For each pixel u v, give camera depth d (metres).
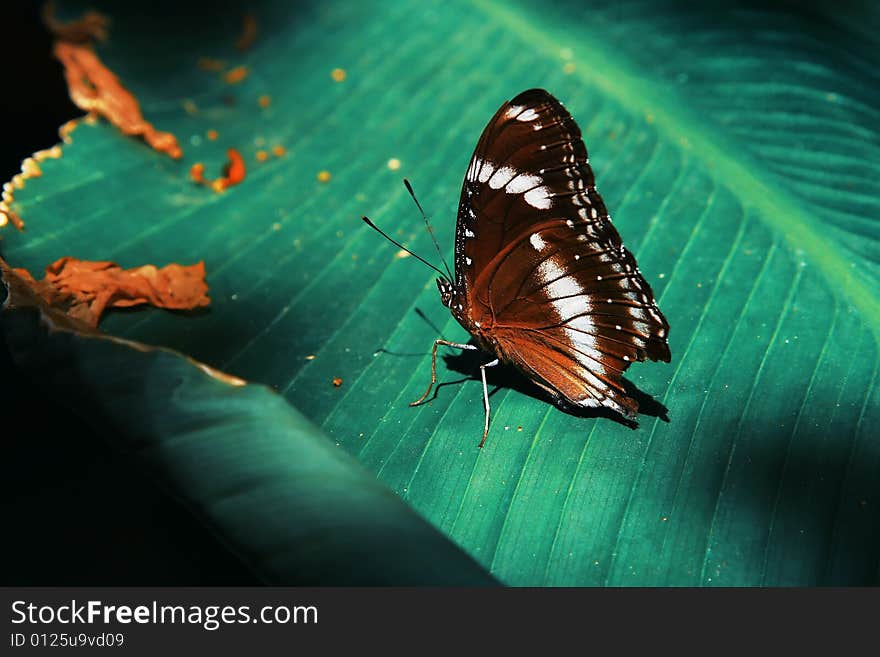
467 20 0.49
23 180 0.43
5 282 0.38
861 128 0.44
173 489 0.36
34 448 0.42
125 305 0.41
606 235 0.38
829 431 0.39
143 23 0.49
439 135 0.46
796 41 0.46
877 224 0.42
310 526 0.36
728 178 0.43
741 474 0.38
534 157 0.38
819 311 0.40
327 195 0.44
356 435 0.39
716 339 0.40
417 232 0.43
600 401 0.38
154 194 0.44
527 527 0.38
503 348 0.39
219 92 0.47
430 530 0.36
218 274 0.42
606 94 0.46
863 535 0.37
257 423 0.36
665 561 0.37
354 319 0.41
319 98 0.47
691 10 0.48
